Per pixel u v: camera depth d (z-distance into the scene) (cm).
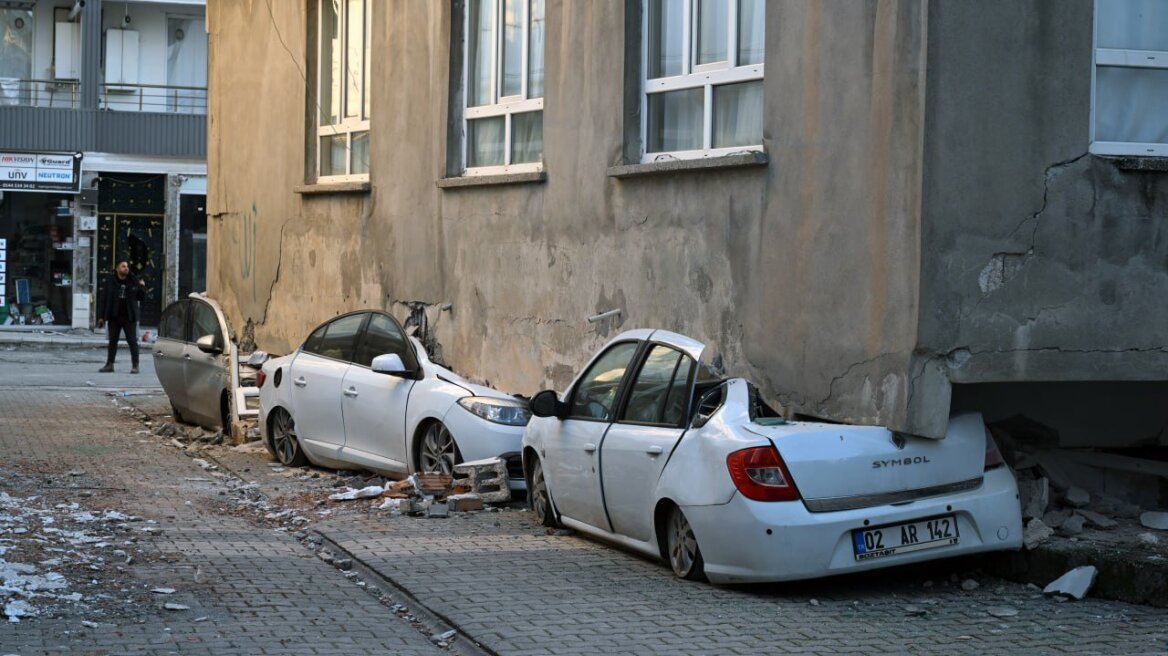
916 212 852
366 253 1617
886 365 870
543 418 1024
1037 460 957
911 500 792
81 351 3256
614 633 707
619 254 1159
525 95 1342
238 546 960
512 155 1365
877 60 885
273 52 1891
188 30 3828
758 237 995
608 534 928
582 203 1212
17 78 3722
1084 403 967
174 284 3753
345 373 1330
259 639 693
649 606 770
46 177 3622
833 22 923
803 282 948
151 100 3797
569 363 1230
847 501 779
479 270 1380
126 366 2825
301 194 1792
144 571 849
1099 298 883
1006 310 866
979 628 723
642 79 1162
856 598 798
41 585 777
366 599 805
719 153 1073
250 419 1595
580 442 950
